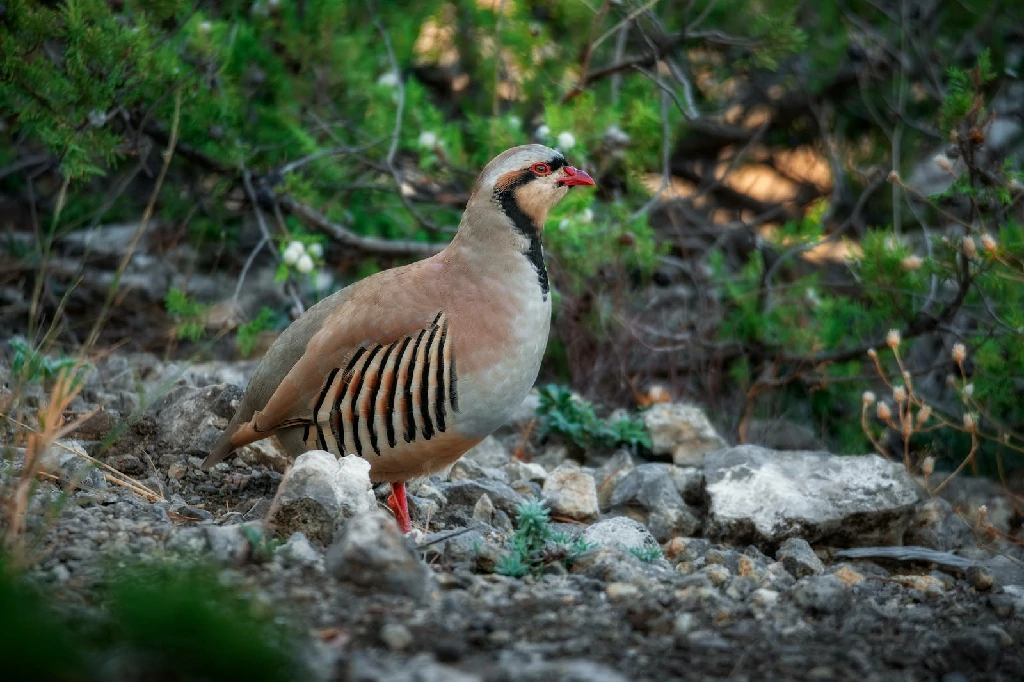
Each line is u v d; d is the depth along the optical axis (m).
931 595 8.02
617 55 14.66
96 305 15.01
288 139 14.46
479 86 17.11
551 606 6.84
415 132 14.74
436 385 8.22
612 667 6.10
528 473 10.55
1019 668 6.65
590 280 13.77
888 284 12.10
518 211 8.46
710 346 13.81
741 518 9.23
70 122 11.52
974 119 11.09
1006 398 12.14
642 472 9.98
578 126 13.50
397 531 6.81
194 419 10.12
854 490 9.40
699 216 18.05
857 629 7.09
